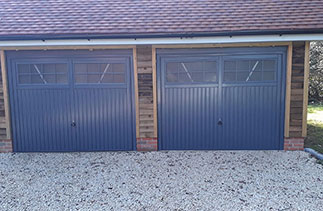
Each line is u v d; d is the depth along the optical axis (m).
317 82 14.63
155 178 4.91
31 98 6.41
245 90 6.28
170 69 6.32
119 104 6.43
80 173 5.20
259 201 4.00
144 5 6.98
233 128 6.40
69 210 3.82
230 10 6.52
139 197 4.18
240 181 4.72
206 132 6.46
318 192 4.27
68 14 6.61
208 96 6.35
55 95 6.41
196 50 6.20
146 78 6.28
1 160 6.00
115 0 7.29
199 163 5.64
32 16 6.54
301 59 5.97
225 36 5.63
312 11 6.15
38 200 4.12
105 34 5.69
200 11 6.56
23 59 6.29
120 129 6.50
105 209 3.83
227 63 6.23
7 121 6.38
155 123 6.38
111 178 4.94
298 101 6.09
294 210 3.74
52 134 6.52
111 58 6.30
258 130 6.36
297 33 5.48
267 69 6.17
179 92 6.37
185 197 4.16
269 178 4.83
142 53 6.21
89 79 6.38
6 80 6.27
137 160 5.88
